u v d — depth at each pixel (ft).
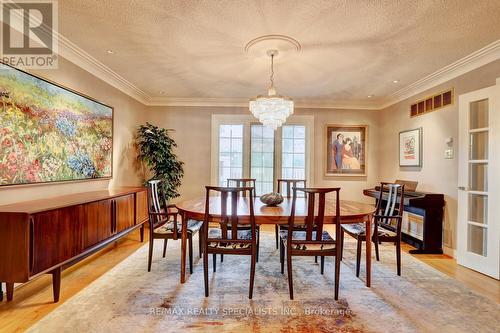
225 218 7.29
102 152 11.41
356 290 7.64
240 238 7.94
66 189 9.30
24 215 6.01
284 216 7.26
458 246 9.93
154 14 7.13
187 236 8.66
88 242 8.07
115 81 12.46
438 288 7.84
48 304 6.73
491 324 6.03
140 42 8.77
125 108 13.73
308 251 7.23
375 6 6.64
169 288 7.66
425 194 11.38
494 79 9.11
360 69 10.98
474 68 9.87
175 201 16.60
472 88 10.01
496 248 8.61
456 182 10.71
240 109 16.67
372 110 16.70
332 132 16.66
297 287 7.80
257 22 7.45
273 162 16.87
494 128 8.80
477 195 9.60
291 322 6.05
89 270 8.93
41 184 8.04
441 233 11.11
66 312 6.36
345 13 6.97
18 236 6.00
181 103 16.52
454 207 10.77
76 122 9.61
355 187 16.69
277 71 11.30
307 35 8.14
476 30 7.79
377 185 16.61
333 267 9.40
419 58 9.82
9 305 6.66
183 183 16.69
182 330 5.72
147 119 16.46
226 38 8.43
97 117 10.98
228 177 16.79
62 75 8.96
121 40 8.64
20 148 7.27
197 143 16.65
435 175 11.91
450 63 10.30
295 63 10.39
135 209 11.25
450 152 11.03
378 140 16.74
